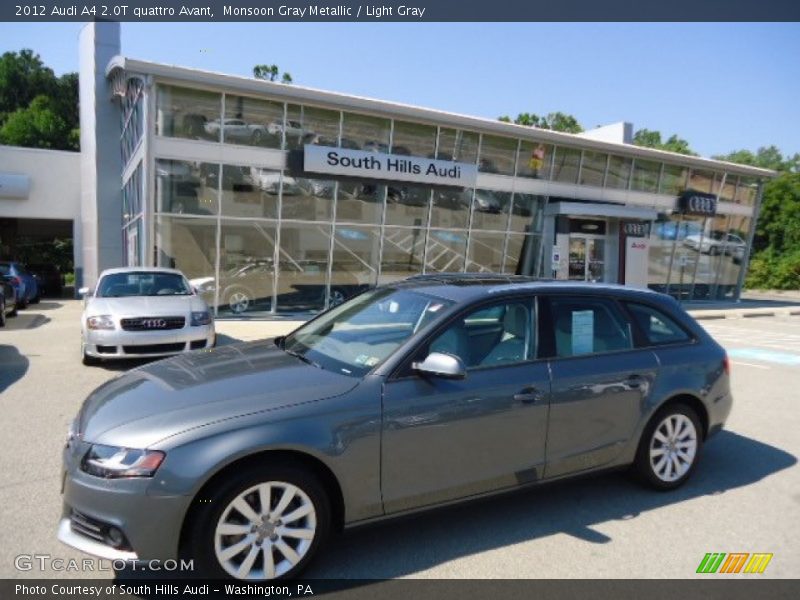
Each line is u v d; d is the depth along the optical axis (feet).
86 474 9.36
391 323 12.57
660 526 12.52
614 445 13.30
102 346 26.14
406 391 10.92
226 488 9.39
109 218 67.82
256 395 10.36
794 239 134.31
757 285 129.08
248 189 48.83
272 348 13.64
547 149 63.82
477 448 11.51
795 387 27.53
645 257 69.87
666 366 14.08
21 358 29.25
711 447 18.11
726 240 82.48
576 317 13.48
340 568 10.58
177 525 9.11
